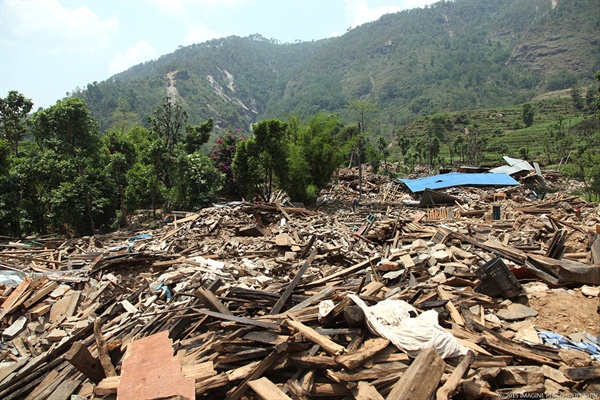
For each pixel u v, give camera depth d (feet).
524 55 559.38
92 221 80.84
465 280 30.27
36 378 21.70
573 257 36.81
